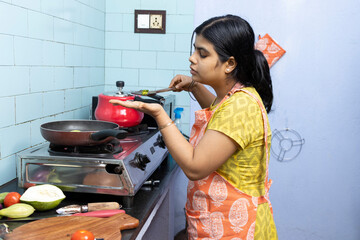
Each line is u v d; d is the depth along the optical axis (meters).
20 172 1.36
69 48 1.97
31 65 1.59
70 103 2.02
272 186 2.68
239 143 1.07
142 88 2.63
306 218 2.67
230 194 1.19
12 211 1.16
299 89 2.56
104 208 1.27
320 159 2.60
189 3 2.53
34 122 1.65
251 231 1.20
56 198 1.25
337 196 2.62
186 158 1.05
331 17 2.46
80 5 2.10
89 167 1.30
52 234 1.05
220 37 1.11
